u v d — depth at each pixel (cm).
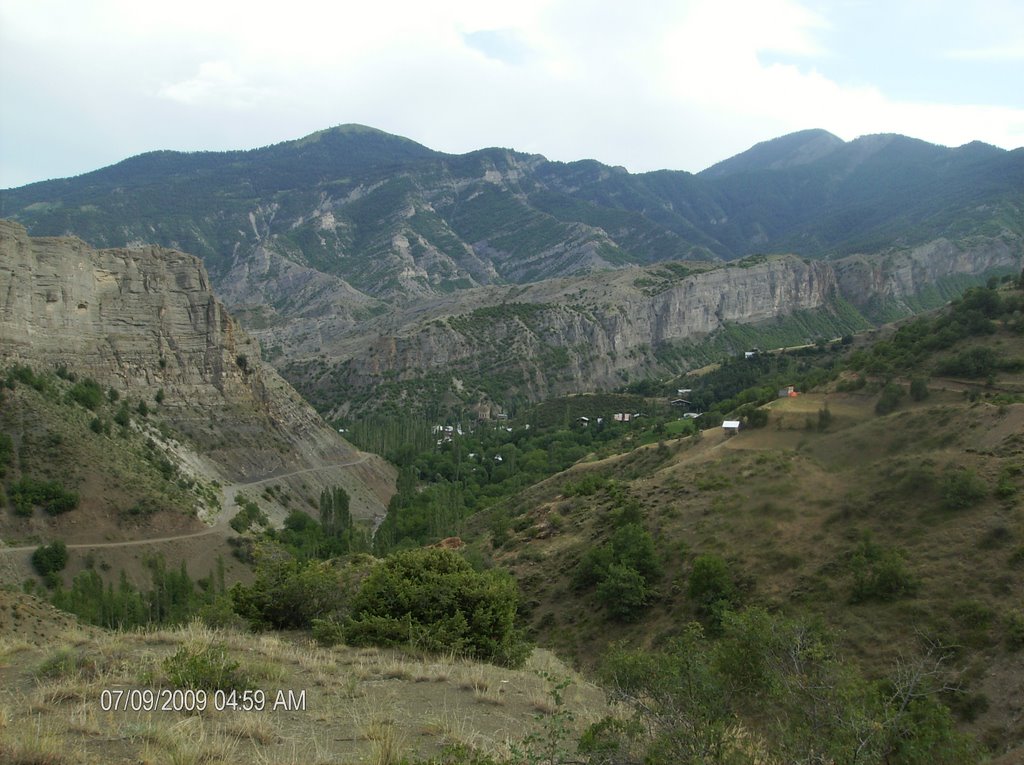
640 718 1434
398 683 1962
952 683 3006
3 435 7900
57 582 6719
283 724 1523
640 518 5747
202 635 2275
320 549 8975
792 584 4197
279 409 13250
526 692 2000
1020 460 4319
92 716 1370
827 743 1288
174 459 10100
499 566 6062
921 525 4169
